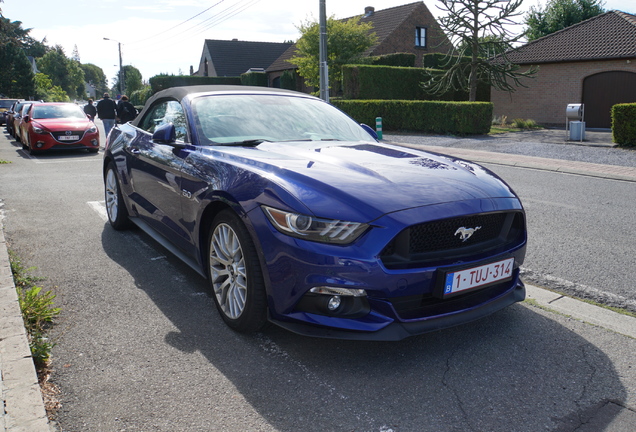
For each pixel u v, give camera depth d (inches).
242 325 116.7
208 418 88.5
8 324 113.2
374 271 97.7
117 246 187.9
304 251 100.0
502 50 818.8
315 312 102.8
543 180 355.6
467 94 1088.2
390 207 102.2
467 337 120.1
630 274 163.8
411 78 996.6
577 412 91.4
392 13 1533.0
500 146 584.7
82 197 276.7
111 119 600.7
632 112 527.8
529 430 86.4
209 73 2076.8
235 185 115.6
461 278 104.6
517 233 121.6
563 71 944.3
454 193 111.3
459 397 95.7
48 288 146.9
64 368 104.0
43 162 438.6
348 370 105.0
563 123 959.0
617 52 869.8
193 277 157.8
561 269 168.6
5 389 89.7
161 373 102.7
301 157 125.5
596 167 406.6
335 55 1156.5
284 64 1685.5
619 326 126.5
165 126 144.4
